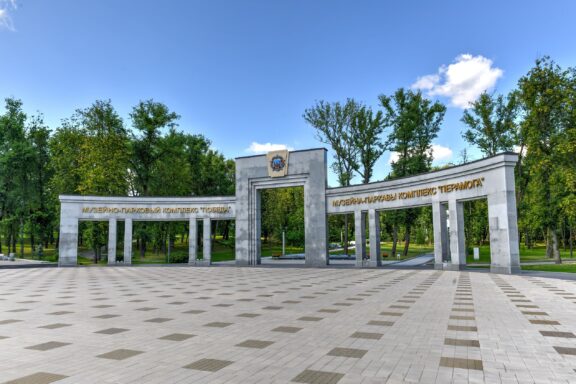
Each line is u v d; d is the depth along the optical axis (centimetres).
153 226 5269
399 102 4788
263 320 993
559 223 3800
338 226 7706
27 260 4384
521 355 661
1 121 5025
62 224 3869
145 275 2670
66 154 4659
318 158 3581
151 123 5172
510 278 2072
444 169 2803
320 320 986
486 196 2512
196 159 6588
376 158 4853
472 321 955
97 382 538
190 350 707
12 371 589
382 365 608
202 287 1842
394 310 1126
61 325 953
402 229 7956
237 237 3850
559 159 3350
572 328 872
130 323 971
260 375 564
